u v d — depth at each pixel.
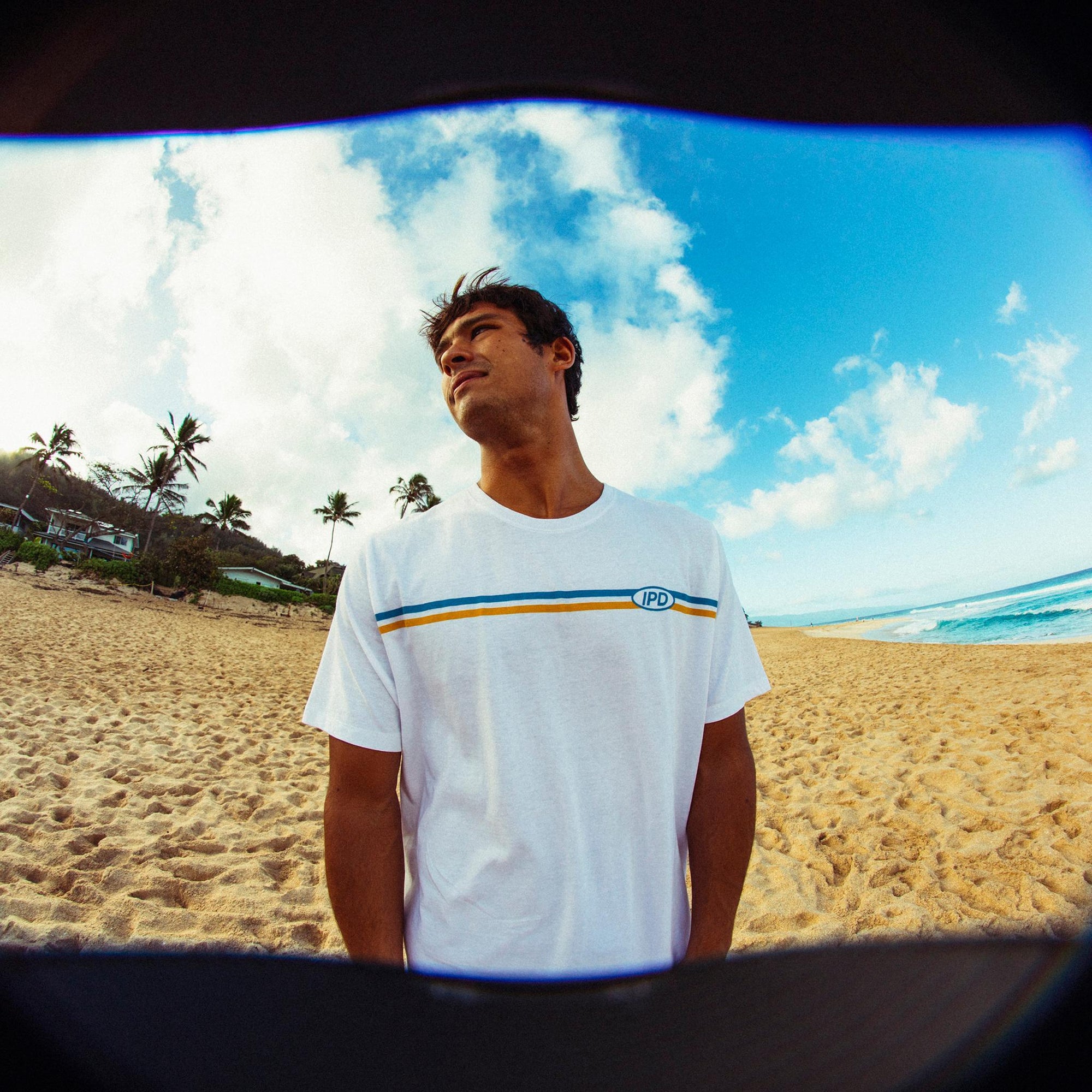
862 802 4.18
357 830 0.93
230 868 3.03
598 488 1.13
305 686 10.22
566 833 0.86
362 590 0.98
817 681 11.38
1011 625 25.64
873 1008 0.70
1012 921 2.56
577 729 0.89
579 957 0.83
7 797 3.88
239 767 4.96
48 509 47.78
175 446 44.12
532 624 0.90
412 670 0.94
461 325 1.09
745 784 1.03
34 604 19.44
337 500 54.66
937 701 7.70
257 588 36.91
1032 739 5.23
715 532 1.11
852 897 2.92
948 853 3.29
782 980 0.73
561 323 1.15
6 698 6.61
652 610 0.94
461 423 1.07
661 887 0.90
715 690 1.05
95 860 3.01
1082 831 3.34
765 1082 0.65
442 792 0.90
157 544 57.03
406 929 0.92
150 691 8.18
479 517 0.98
